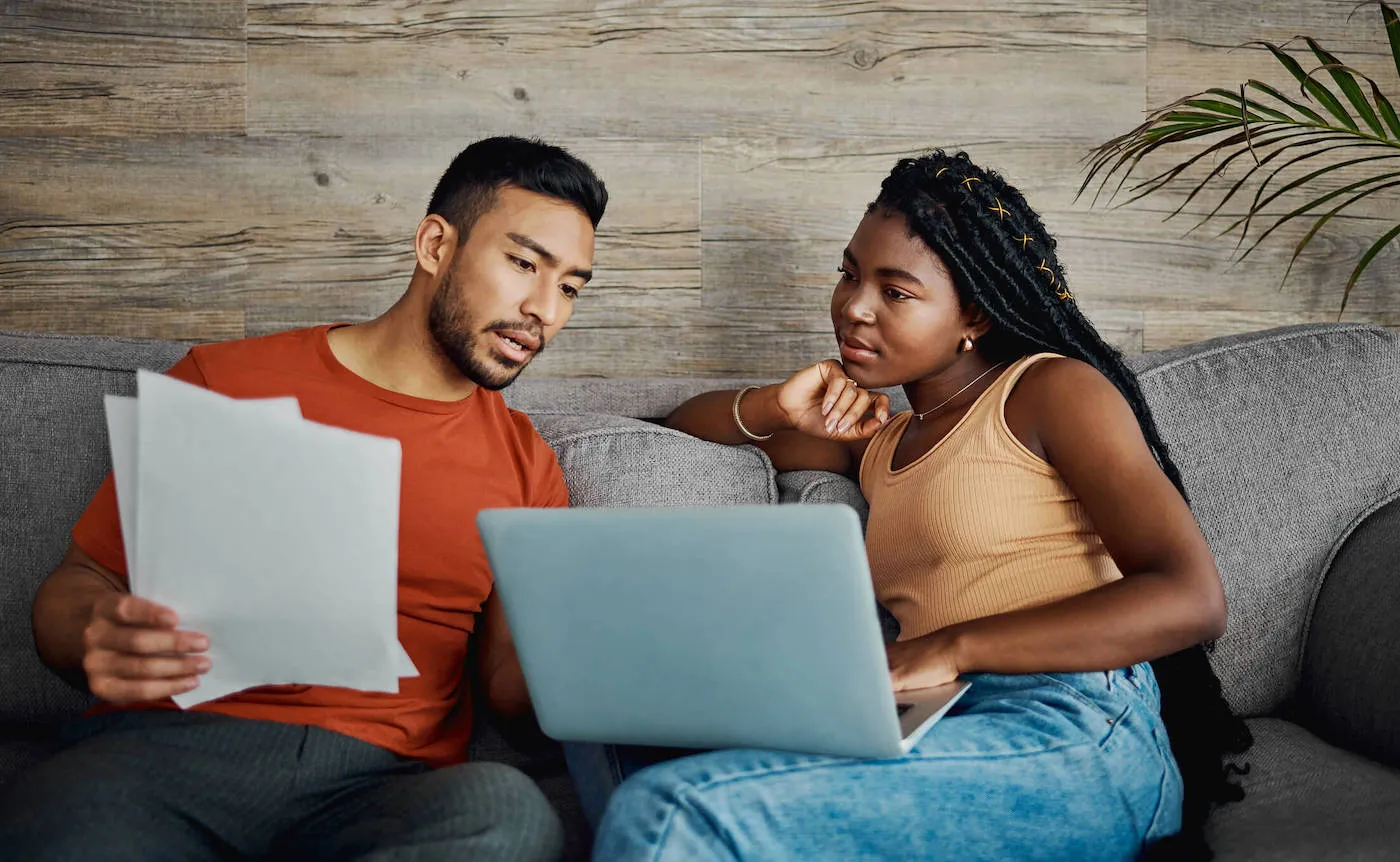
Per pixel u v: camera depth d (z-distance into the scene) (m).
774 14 1.69
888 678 0.75
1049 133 1.72
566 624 0.81
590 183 1.11
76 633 0.89
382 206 1.65
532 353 1.11
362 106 1.64
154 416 0.74
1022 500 1.05
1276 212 1.75
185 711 0.95
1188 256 1.74
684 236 1.69
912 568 1.12
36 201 1.61
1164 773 0.94
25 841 0.78
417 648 1.08
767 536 0.72
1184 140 1.74
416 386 1.11
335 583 0.76
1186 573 0.90
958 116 1.71
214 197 1.63
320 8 1.64
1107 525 0.97
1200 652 1.13
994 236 1.10
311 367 1.10
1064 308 1.15
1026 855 0.85
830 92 1.70
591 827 0.99
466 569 1.10
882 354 1.14
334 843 0.87
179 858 0.84
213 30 1.63
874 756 0.78
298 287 1.64
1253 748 1.18
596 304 1.69
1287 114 1.74
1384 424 1.35
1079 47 1.72
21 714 1.19
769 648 0.76
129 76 1.62
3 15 1.60
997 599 1.04
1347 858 0.87
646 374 1.70
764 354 1.71
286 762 0.92
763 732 0.80
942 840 0.82
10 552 1.18
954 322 1.12
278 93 1.64
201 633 0.79
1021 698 0.95
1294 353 1.40
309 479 0.74
